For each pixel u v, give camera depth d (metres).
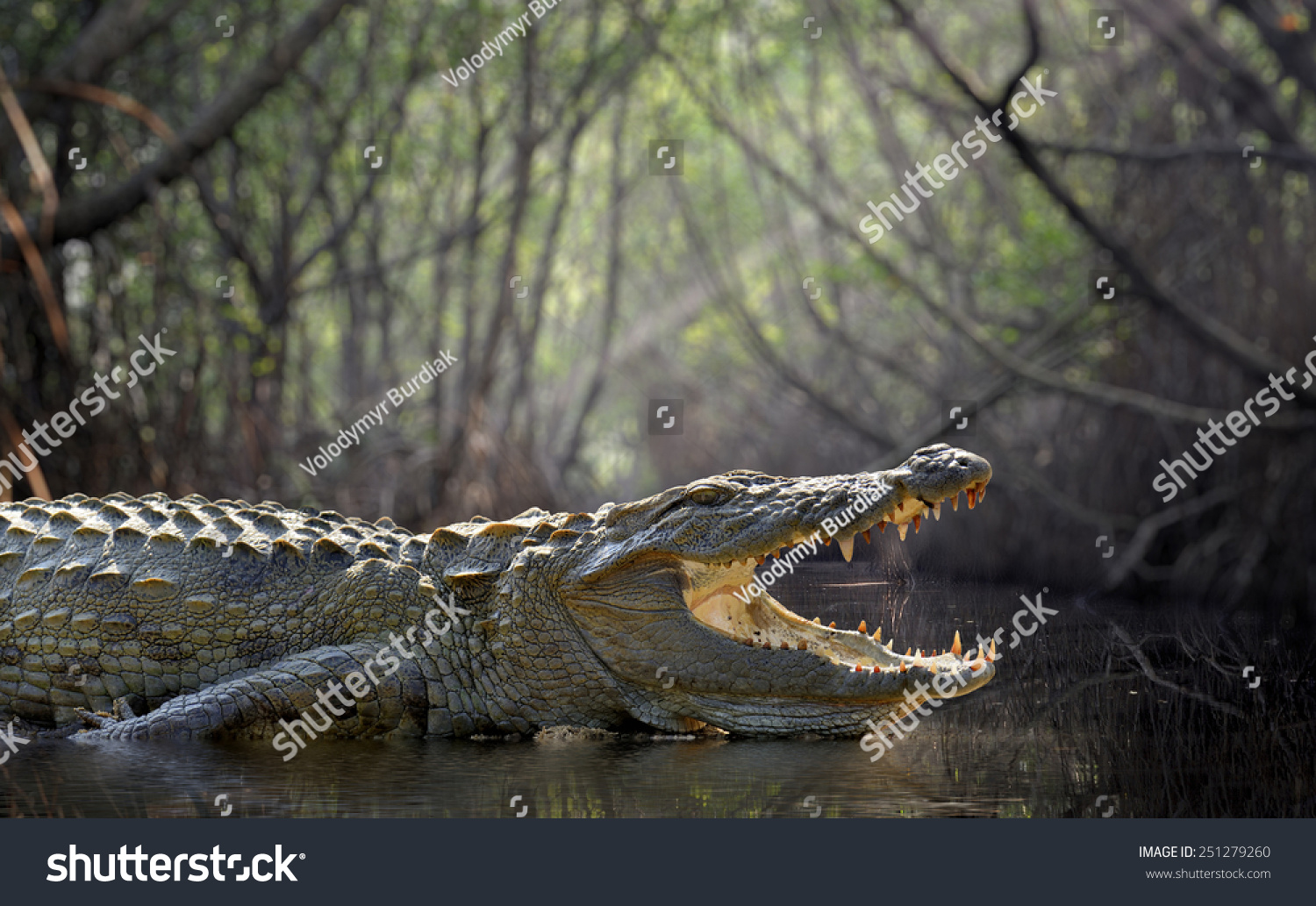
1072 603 6.86
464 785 2.96
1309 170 9.72
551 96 12.96
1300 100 10.35
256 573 3.93
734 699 3.61
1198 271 10.59
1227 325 10.16
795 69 14.49
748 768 3.13
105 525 4.23
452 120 12.60
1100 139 11.63
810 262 15.29
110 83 9.43
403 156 12.03
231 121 9.18
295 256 12.08
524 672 3.75
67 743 3.52
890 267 11.52
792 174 16.31
